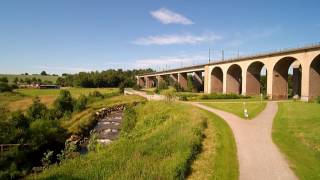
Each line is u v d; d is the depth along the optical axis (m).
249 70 77.62
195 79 121.38
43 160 26.97
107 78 186.62
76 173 15.45
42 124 33.41
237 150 20.19
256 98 69.56
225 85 88.50
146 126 40.78
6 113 35.12
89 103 73.38
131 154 18.45
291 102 53.12
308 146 21.05
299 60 58.94
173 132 24.73
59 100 56.56
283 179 14.91
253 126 29.34
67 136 37.53
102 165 16.38
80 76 190.00
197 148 20.03
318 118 31.92
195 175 15.57
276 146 21.30
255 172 15.91
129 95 95.69
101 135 40.47
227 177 15.19
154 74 168.88
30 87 151.62
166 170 14.74
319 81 56.75
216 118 35.09
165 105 53.25
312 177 15.11
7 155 26.33
